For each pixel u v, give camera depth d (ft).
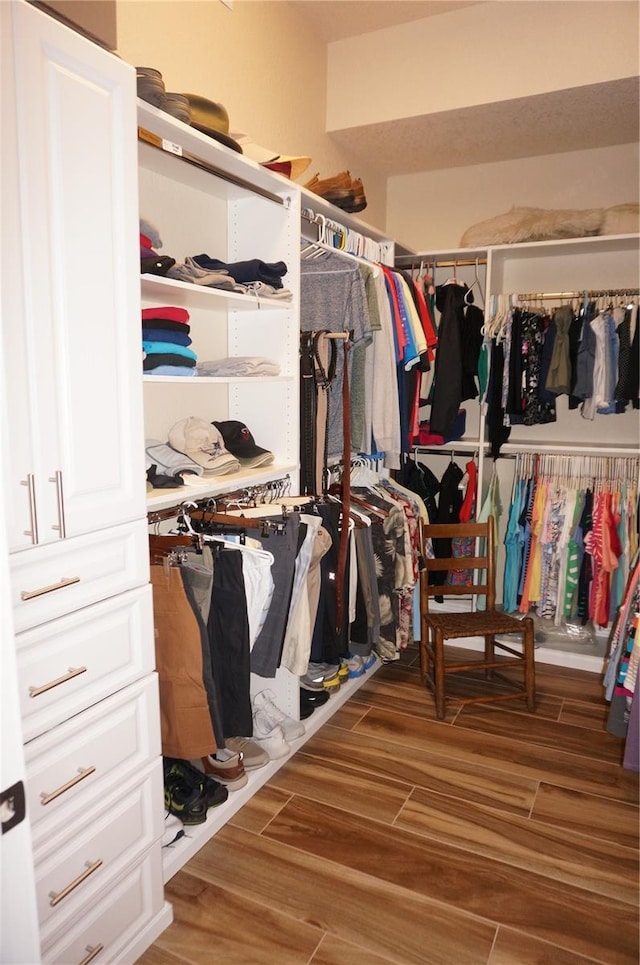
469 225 11.91
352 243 8.79
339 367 7.95
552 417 10.16
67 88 3.80
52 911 4.13
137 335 4.53
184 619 5.36
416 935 5.20
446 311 10.29
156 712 4.96
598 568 9.86
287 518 6.42
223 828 6.40
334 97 10.12
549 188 11.26
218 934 5.18
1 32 3.31
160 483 5.74
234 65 7.82
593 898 5.60
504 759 7.67
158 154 5.50
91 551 4.29
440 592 9.63
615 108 9.29
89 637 4.29
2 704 2.48
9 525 3.63
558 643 10.69
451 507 11.13
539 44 8.79
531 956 5.02
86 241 4.03
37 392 3.75
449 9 9.16
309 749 7.82
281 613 6.30
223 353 7.55
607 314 9.56
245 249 7.38
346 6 9.05
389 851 6.12
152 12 6.47
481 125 9.92
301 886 5.68
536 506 10.30
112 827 4.58
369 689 9.43
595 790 7.10
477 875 5.84
